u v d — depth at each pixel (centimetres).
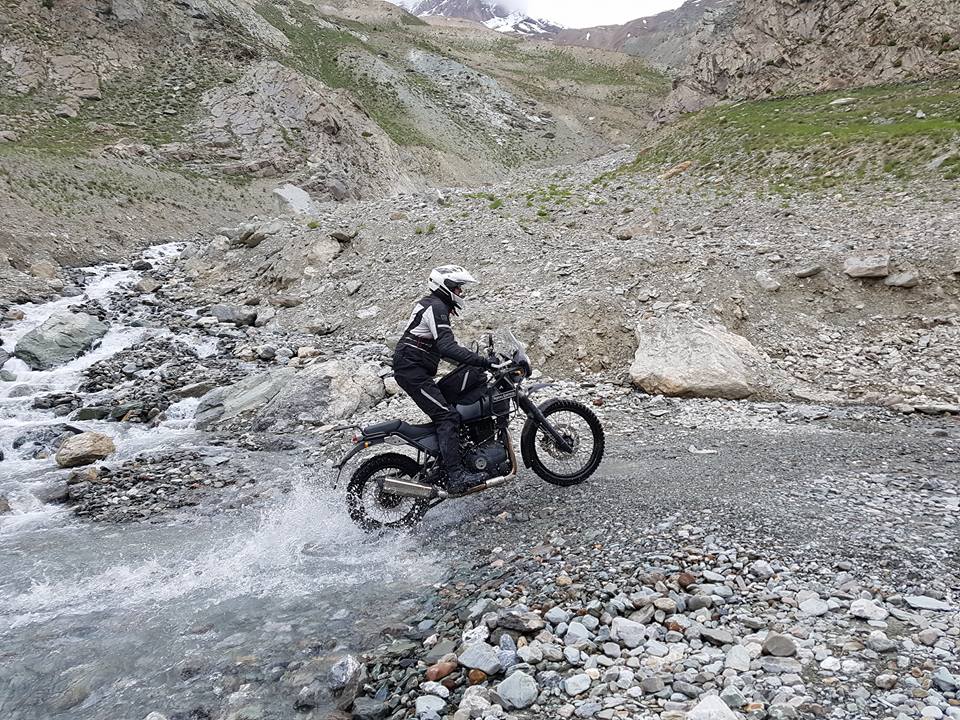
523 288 1519
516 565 549
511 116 12756
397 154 7844
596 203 2659
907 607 437
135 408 1207
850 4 5131
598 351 1271
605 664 409
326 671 444
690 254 1527
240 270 2295
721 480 691
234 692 432
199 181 4988
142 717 413
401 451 923
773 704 353
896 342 1197
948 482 657
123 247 3141
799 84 5212
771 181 2859
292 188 5334
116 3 6981
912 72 4603
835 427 912
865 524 555
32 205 3053
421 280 1758
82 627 529
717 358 1113
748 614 443
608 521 606
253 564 624
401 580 571
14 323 1753
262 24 11194
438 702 392
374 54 13050
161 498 822
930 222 1628
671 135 4972
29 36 6222
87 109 5812
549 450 725
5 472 952
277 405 1146
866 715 340
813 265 1368
